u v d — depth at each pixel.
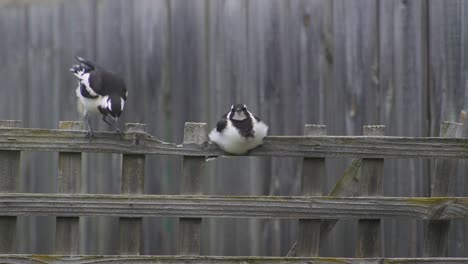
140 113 11.45
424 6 11.08
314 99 11.26
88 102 9.92
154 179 11.48
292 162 11.34
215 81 11.38
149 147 8.75
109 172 11.51
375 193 9.06
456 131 9.21
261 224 11.45
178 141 11.42
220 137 8.73
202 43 11.38
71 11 11.46
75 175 8.75
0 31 11.48
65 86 11.48
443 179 9.21
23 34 11.48
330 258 8.97
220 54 11.36
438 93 11.05
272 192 11.38
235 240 11.48
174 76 11.41
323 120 11.24
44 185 11.55
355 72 11.20
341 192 9.38
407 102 11.12
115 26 11.45
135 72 11.45
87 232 11.54
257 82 11.32
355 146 8.96
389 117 11.15
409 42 11.11
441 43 11.03
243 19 11.32
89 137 8.69
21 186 11.55
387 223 11.25
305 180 9.03
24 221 11.57
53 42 11.48
